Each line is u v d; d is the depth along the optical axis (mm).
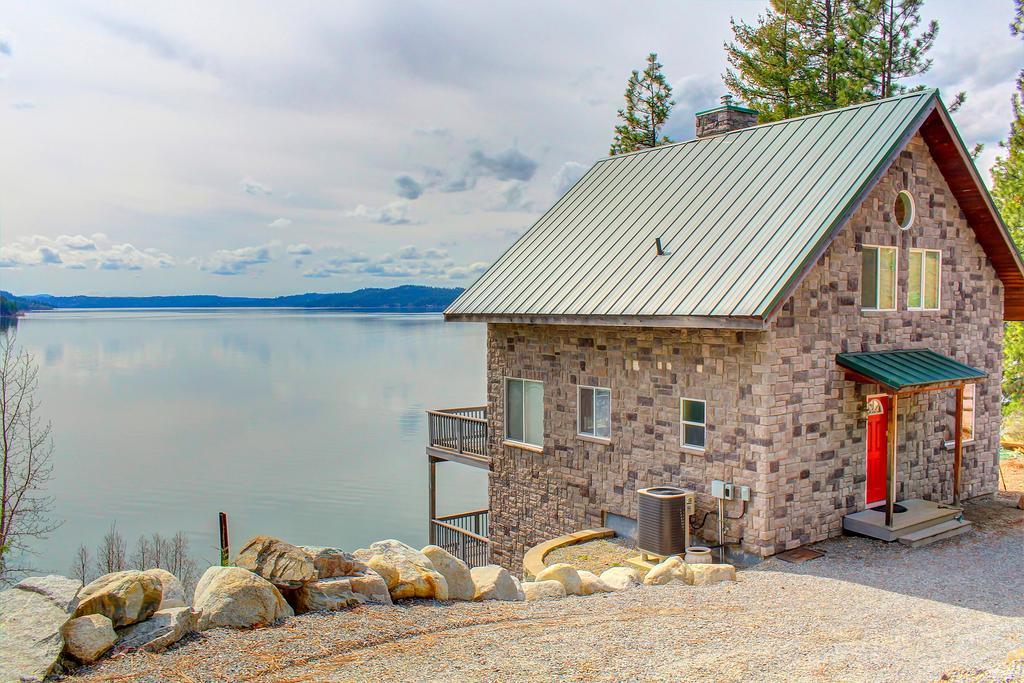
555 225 19688
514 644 7812
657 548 14094
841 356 14477
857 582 12125
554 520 17766
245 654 6648
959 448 15906
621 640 8359
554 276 17500
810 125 16625
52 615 6309
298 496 45219
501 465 19203
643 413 15523
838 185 14195
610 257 16922
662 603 10477
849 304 14656
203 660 6426
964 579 12289
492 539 19609
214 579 7547
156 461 54531
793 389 13695
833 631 9414
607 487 16391
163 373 115062
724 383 13961
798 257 13016
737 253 14297
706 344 14258
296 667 6523
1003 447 24359
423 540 37000
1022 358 26156
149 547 35844
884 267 15430
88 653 6207
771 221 14523
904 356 15406
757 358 13391
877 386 15203
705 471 14352
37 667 5805
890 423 14211
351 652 7027
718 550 14094
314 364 124625
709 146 18656
